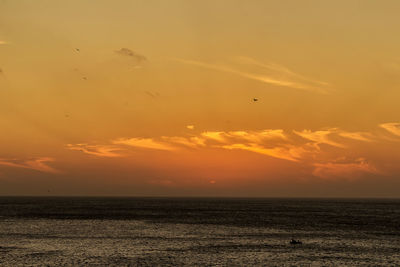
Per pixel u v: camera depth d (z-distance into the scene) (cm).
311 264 4419
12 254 4847
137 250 5262
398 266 4369
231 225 9175
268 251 5247
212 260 4578
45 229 7856
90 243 5878
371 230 8225
